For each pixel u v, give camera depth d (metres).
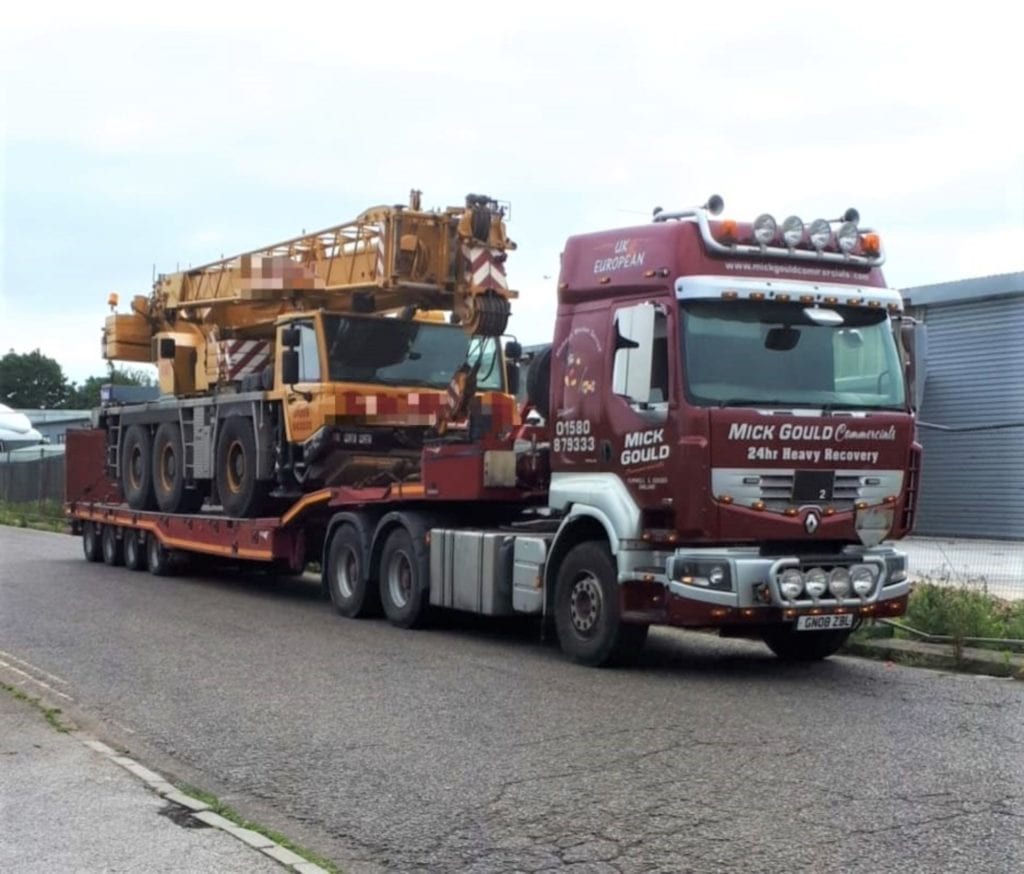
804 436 10.13
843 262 10.73
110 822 6.13
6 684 9.64
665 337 10.22
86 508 22.94
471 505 13.51
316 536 16.20
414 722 8.59
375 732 8.30
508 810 6.47
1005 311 25.53
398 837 6.09
